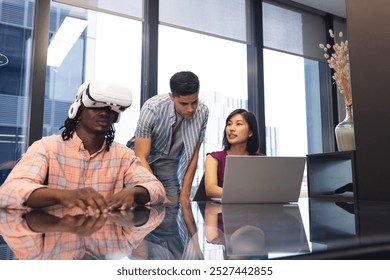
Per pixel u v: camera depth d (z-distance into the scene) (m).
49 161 1.01
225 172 1.03
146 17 2.72
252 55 3.25
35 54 2.21
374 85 0.93
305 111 3.52
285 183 1.08
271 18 3.35
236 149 1.68
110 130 1.12
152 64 2.65
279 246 0.28
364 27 0.95
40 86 2.21
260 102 3.17
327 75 3.70
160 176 1.75
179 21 2.84
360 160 0.97
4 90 2.24
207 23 2.98
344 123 1.64
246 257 0.25
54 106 2.36
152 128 1.64
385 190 0.90
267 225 0.44
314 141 3.55
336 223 0.44
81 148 1.08
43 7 2.26
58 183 1.02
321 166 1.58
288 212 0.70
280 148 3.31
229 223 0.48
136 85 2.67
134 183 1.12
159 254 0.27
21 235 0.37
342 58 1.74
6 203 0.80
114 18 2.63
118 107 0.98
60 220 0.56
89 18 2.54
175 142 1.73
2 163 2.19
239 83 3.16
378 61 0.92
